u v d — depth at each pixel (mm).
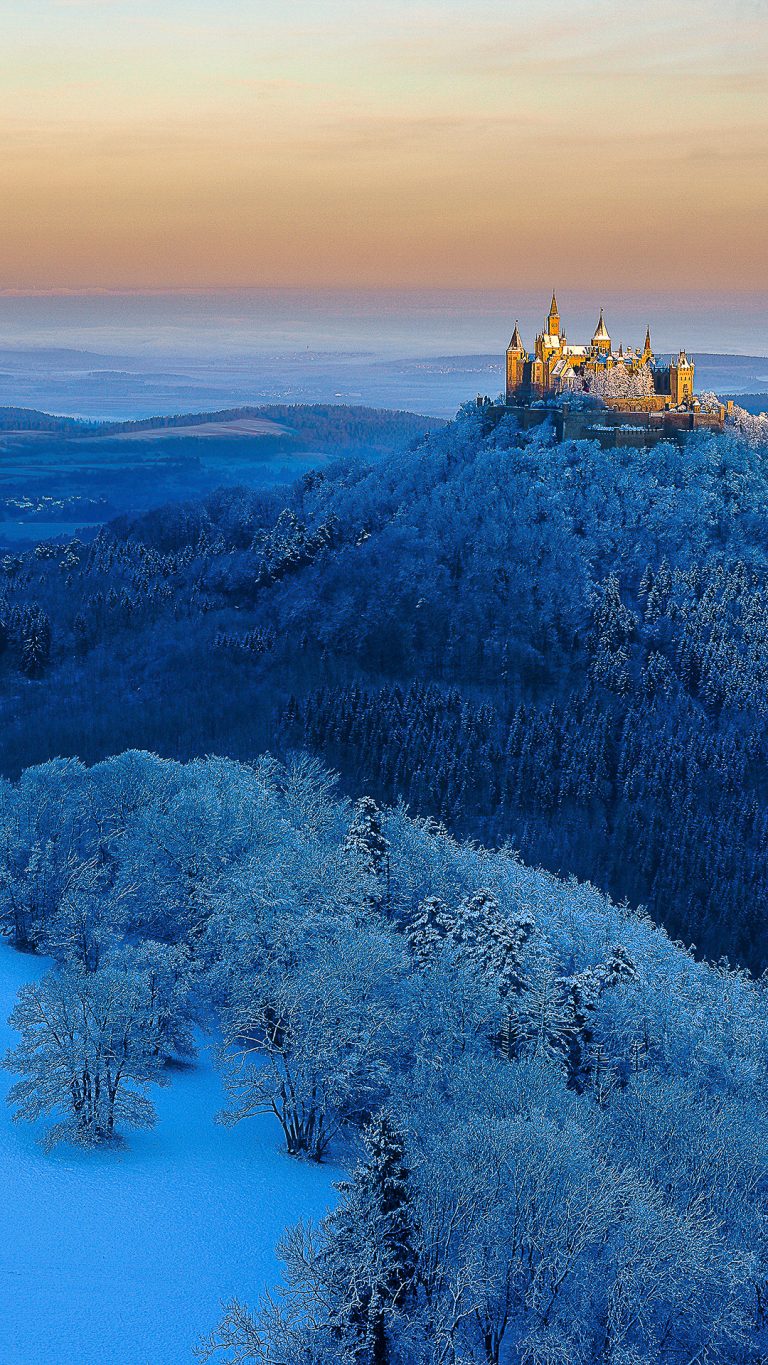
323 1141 80750
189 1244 67250
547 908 117875
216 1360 57625
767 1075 93125
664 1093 72625
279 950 87562
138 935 109125
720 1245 59969
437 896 109688
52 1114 82188
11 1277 62344
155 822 114000
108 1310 60531
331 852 115188
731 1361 59281
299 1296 58188
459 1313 54625
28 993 83875
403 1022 82875
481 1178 57625
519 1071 73312
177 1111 86625
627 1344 55781
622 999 91438
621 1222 58969
